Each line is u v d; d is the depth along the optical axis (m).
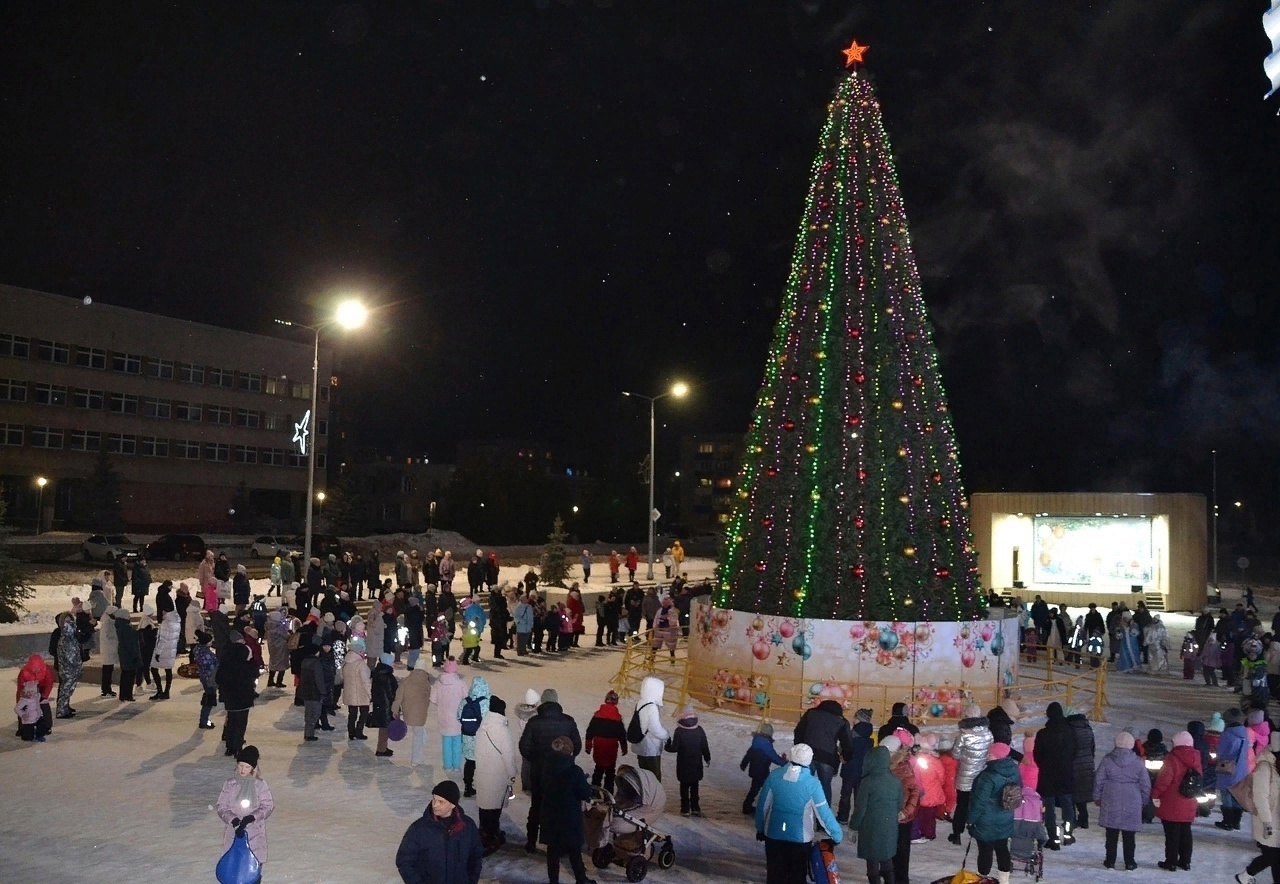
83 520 65.62
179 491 74.19
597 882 10.55
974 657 19.45
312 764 14.99
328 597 23.12
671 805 13.98
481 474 79.44
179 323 74.50
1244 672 23.53
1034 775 12.38
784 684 19.44
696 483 125.56
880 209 20.75
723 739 18.02
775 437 20.56
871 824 9.92
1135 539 43.94
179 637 21.88
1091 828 13.95
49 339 66.88
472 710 13.25
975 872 11.20
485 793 11.46
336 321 32.84
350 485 76.31
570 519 82.12
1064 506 44.62
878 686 19.03
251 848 8.70
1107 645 33.00
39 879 9.78
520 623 26.81
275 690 21.25
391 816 12.39
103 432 69.69
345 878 10.03
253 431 79.25
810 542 19.78
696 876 10.84
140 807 12.29
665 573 55.72
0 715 18.11
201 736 16.56
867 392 20.02
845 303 20.34
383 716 15.69
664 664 25.48
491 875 10.73
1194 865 12.01
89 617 20.28
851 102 21.28
